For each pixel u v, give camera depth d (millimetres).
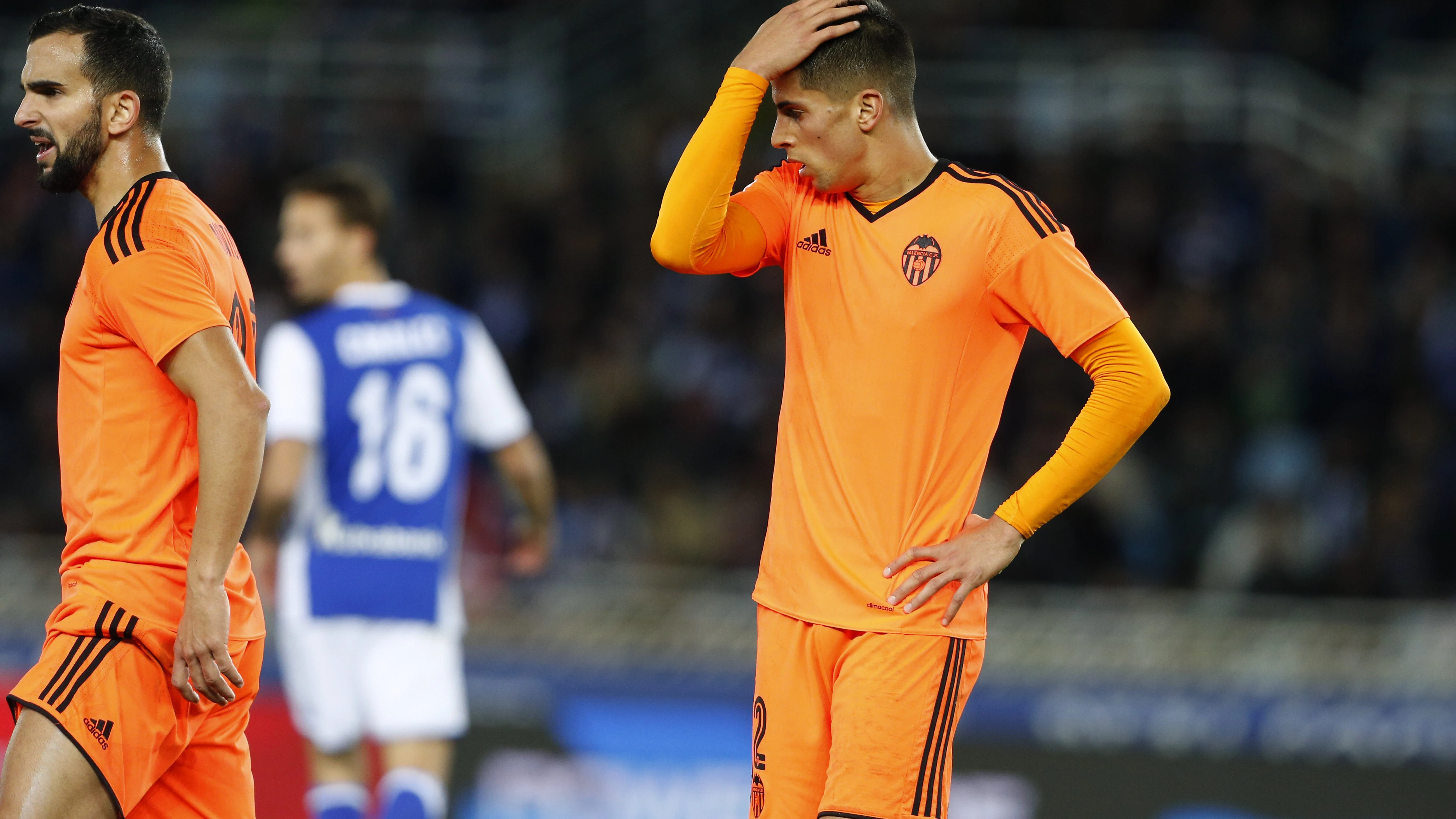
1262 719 24109
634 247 41219
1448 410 36375
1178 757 24078
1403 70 47062
